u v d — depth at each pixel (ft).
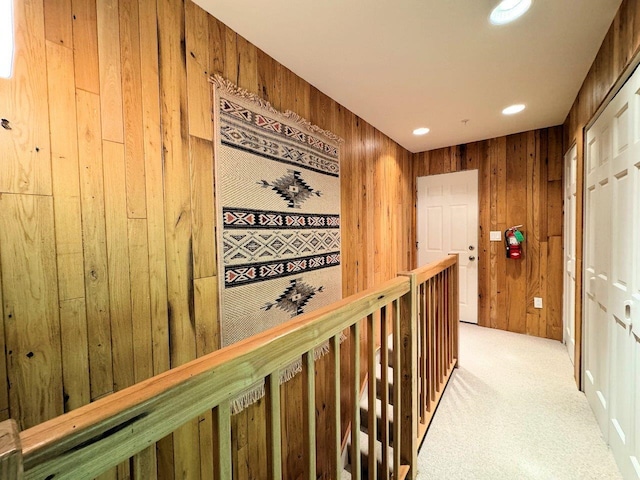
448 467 5.12
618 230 4.87
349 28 4.87
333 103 7.59
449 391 7.32
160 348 3.92
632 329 4.33
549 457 5.20
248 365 2.14
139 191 3.72
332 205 7.44
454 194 12.23
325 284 7.11
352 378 3.44
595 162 6.07
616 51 4.65
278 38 5.11
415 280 4.97
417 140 11.30
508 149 10.97
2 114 2.76
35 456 1.18
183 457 4.10
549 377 7.88
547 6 4.42
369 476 3.84
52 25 3.04
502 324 11.41
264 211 5.40
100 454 1.40
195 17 4.31
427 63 5.93
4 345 2.78
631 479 4.40
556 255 10.26
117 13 3.52
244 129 5.03
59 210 3.10
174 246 4.07
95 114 3.34
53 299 3.06
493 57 5.74
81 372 3.24
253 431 5.14
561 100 7.75
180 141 4.14
